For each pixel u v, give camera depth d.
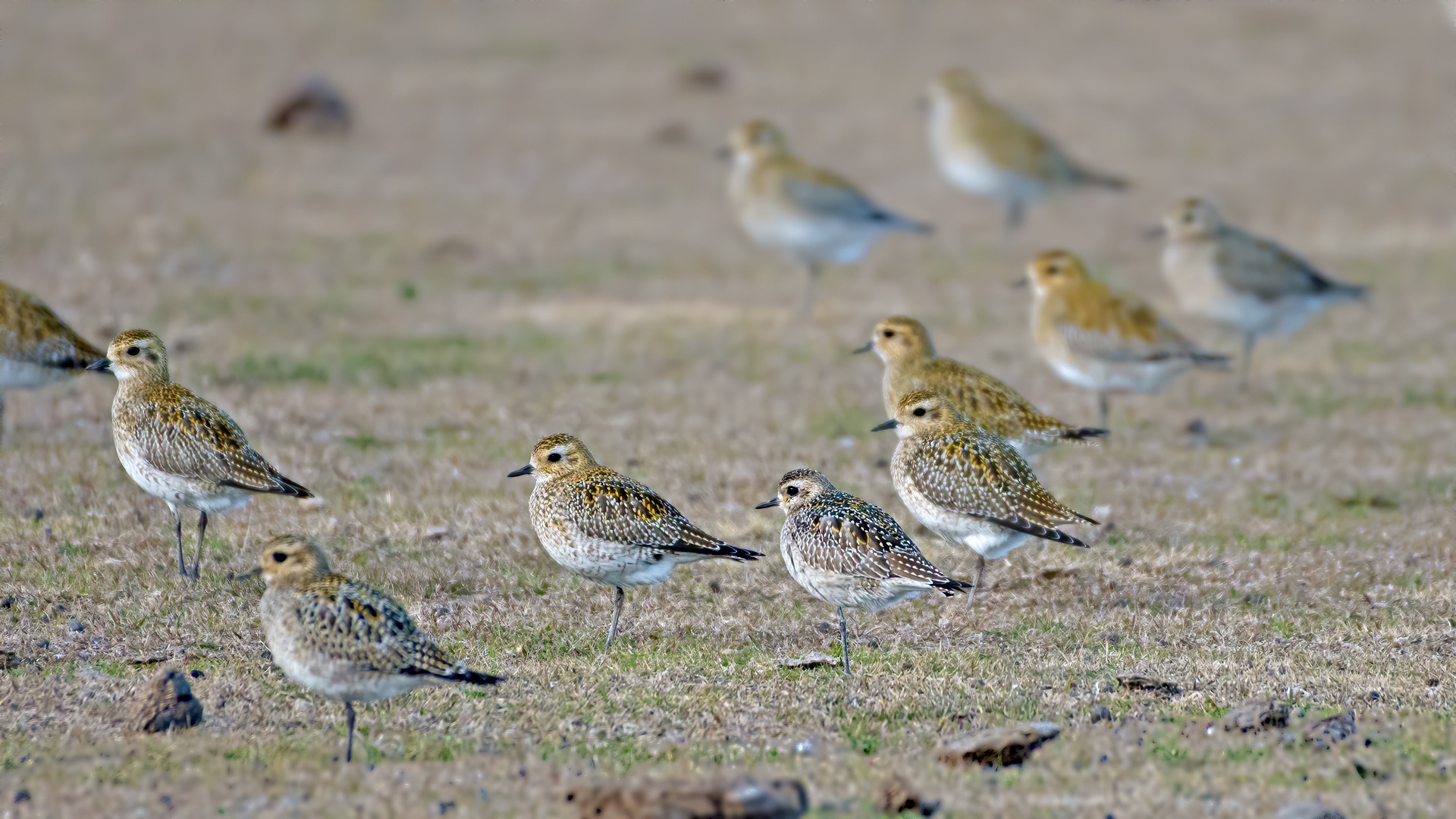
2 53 42.78
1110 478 16.47
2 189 29.98
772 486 15.78
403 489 15.41
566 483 11.59
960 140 29.20
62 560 13.04
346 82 41.78
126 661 10.91
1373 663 11.05
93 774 8.68
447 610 12.28
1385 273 27.02
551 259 27.92
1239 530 14.68
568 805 8.13
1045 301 18.28
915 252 29.28
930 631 11.98
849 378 20.61
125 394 12.88
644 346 22.17
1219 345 23.08
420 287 25.33
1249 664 11.02
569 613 12.27
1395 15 50.72
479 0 51.66
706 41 47.78
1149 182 34.12
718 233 30.33
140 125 36.16
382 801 8.27
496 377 20.27
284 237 28.12
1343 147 36.69
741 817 7.80
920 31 49.38
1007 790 8.46
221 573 12.88
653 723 9.75
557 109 39.91
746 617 12.25
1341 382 20.77
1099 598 12.77
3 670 10.62
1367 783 8.55
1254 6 51.94
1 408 16.78
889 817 8.02
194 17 48.62
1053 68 44.91
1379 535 14.55
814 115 40.12
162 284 24.12
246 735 9.44
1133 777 8.64
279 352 20.89
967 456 12.44
